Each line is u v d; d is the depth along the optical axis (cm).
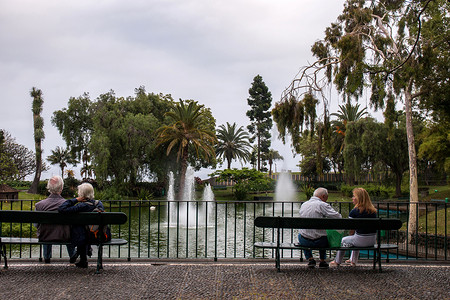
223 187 8381
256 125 9631
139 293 521
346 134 4884
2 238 654
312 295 517
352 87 1221
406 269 666
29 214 621
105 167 5119
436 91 1964
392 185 4884
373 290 540
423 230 1934
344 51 1577
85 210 635
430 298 510
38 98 6531
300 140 1753
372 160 4778
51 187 655
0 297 499
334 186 6944
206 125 7800
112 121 5422
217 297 508
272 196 6731
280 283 569
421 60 1380
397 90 1445
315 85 1758
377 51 1681
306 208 675
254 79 9544
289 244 673
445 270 660
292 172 8212
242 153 9212
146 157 5916
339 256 693
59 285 552
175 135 5603
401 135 4519
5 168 5809
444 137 2791
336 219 636
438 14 1708
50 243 636
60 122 6078
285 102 1745
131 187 5991
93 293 519
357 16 1797
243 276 607
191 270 644
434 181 5016
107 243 644
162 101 6406
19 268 648
